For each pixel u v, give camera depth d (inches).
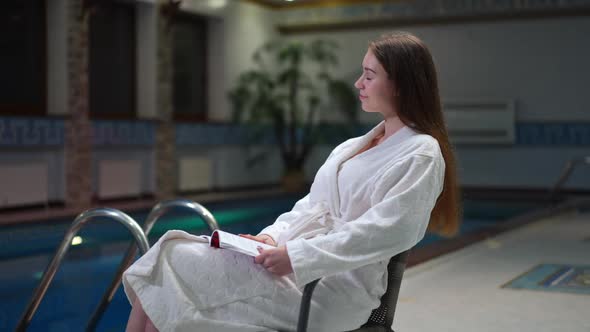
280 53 463.8
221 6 460.8
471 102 474.6
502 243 243.6
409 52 74.8
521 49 465.1
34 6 345.7
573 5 444.1
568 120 454.3
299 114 466.0
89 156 351.9
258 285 70.4
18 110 339.6
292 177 472.1
